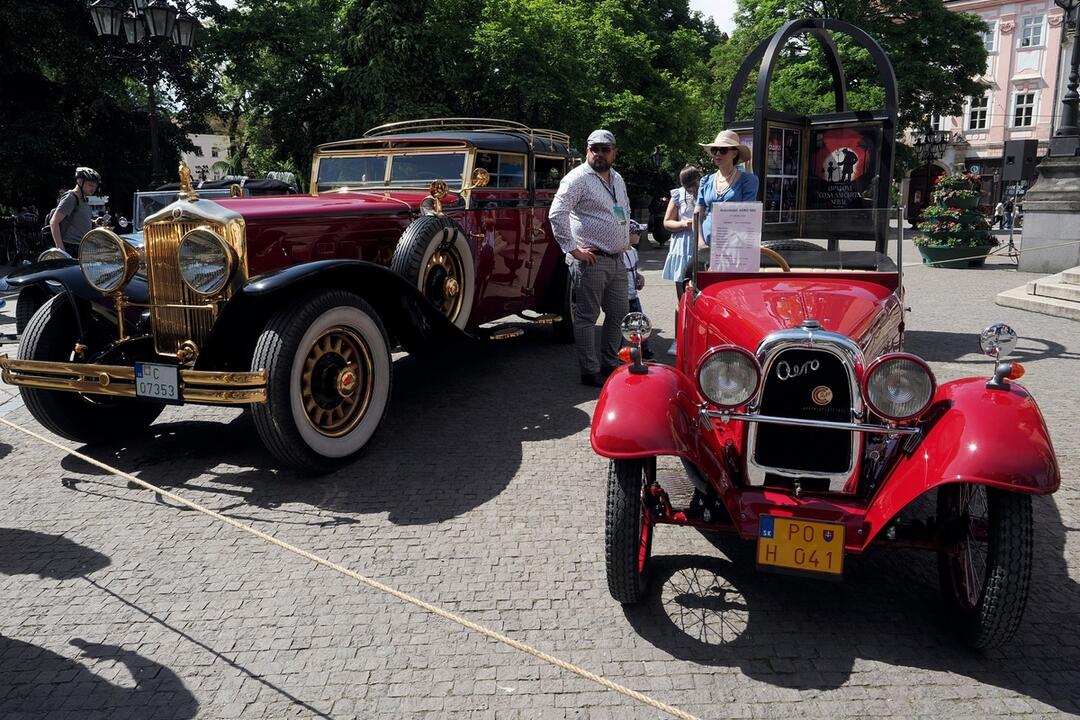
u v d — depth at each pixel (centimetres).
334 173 678
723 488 304
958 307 996
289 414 408
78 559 354
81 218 827
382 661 280
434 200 548
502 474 449
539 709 254
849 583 333
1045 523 382
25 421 561
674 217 665
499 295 662
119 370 417
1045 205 1337
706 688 264
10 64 1917
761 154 662
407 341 520
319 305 419
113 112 2162
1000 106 4281
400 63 1909
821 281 384
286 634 296
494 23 1905
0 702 258
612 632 297
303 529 381
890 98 682
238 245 435
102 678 271
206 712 253
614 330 642
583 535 375
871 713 250
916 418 286
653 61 2806
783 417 312
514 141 664
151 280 452
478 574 339
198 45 1988
